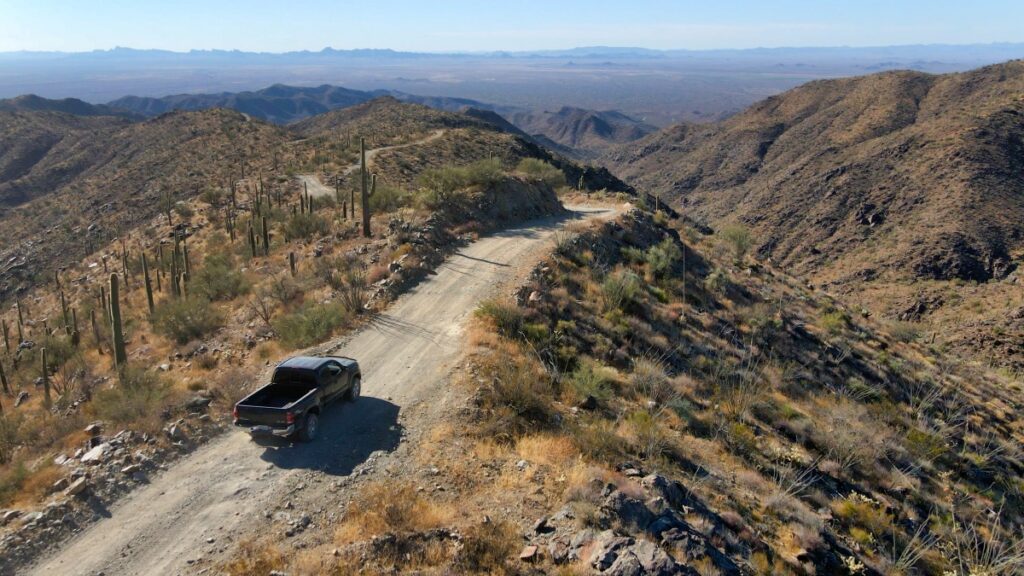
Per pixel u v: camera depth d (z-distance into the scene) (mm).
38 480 13461
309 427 15367
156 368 22609
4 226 109062
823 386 25750
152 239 67188
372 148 105938
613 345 23938
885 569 13969
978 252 79312
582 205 52969
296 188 77750
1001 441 24578
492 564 10320
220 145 118750
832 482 17609
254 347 23047
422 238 33406
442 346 21734
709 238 49500
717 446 17859
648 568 10070
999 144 102062
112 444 14984
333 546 11031
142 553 11172
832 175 120812
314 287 29109
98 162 149000
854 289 82750
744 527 13336
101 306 45281
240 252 47312
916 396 27000
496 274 29328
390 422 16453
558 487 13227
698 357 25203
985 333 53906
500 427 15961
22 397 28500
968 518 17797
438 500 12656
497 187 42719
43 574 10648
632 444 16156
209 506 12633
